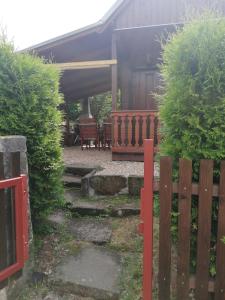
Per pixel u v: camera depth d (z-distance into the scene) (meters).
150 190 1.81
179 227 1.81
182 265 1.85
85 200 3.94
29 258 2.39
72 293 2.26
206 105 1.79
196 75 1.79
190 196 1.77
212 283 1.83
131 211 3.50
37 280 2.37
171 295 2.01
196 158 1.83
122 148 5.60
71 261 2.62
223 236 1.76
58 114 3.07
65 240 2.98
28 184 2.61
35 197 2.86
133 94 7.66
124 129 5.58
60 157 3.11
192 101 1.82
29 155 2.75
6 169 2.07
